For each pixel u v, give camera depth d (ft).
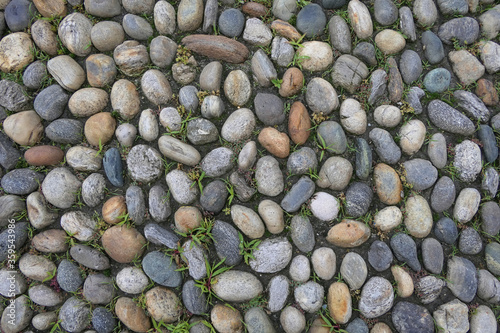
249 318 6.71
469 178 7.38
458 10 7.98
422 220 7.00
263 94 7.31
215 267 6.77
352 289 6.82
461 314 6.82
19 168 7.63
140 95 7.63
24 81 7.77
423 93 7.59
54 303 7.17
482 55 7.86
